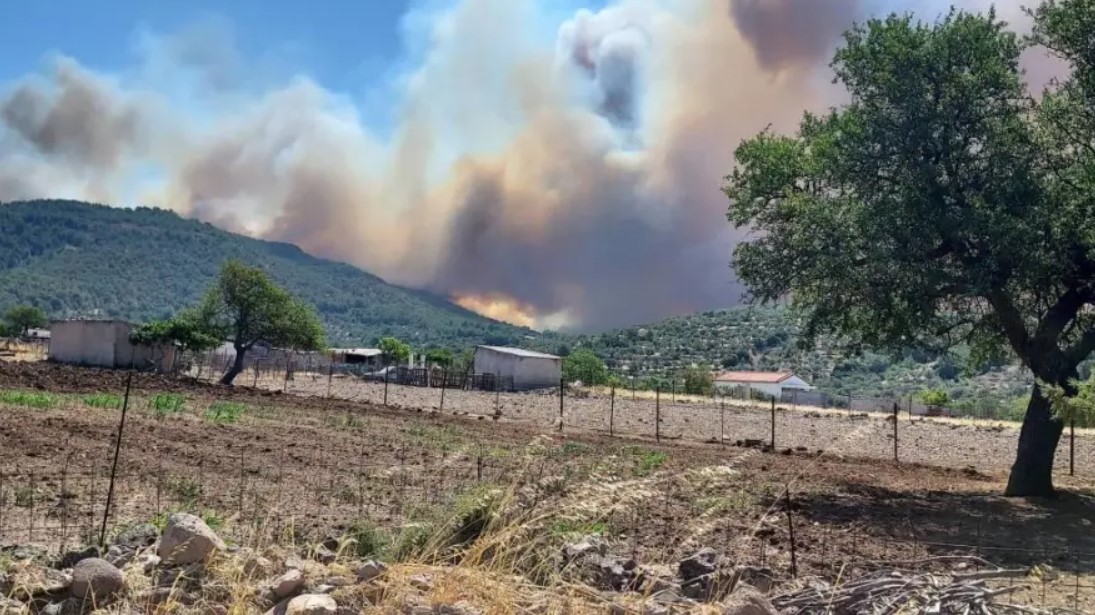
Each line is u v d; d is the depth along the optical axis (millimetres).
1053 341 21000
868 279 20531
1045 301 21969
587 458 20953
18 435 18625
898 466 28547
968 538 15070
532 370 87812
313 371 92562
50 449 17094
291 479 15922
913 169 20516
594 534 9484
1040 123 21188
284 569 7113
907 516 17141
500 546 6801
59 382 38562
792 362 160625
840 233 20328
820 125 23688
